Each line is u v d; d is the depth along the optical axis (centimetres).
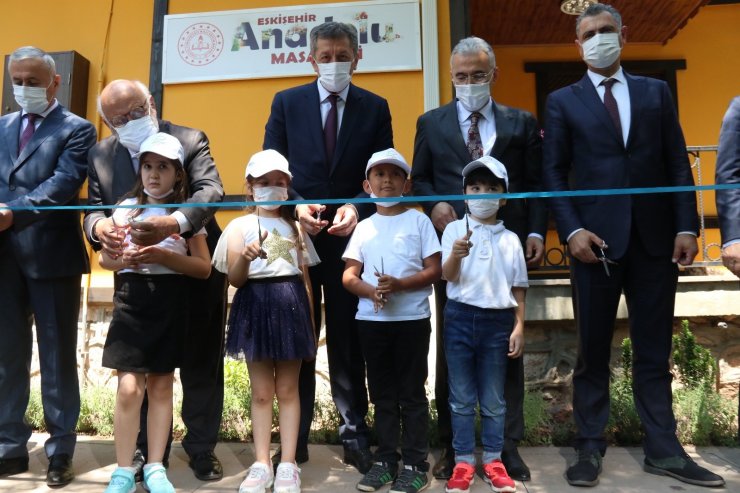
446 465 253
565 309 332
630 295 260
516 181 265
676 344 333
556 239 555
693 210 251
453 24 396
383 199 220
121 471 219
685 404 303
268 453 234
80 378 388
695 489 233
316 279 279
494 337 238
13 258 262
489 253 242
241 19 414
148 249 217
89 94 428
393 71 398
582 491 233
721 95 612
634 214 250
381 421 245
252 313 232
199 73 414
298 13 410
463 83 259
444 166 266
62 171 261
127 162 251
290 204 229
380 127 290
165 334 227
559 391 338
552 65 628
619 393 314
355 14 404
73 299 270
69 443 260
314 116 283
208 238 272
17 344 264
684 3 537
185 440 266
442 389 265
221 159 410
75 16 436
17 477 260
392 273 241
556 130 263
